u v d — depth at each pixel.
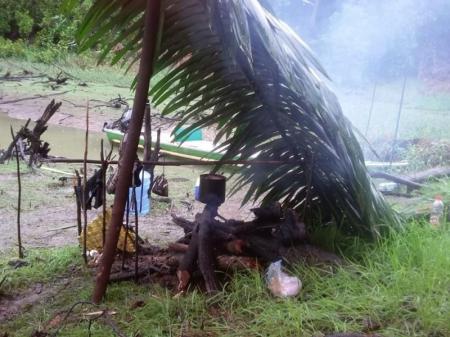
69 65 23.92
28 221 6.86
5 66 23.98
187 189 8.66
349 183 4.66
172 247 4.52
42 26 29.34
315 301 3.74
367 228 4.82
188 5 3.95
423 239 4.53
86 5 24.91
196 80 4.57
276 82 4.25
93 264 4.93
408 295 3.71
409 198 7.23
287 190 5.16
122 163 3.96
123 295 4.21
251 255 4.33
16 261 5.16
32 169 9.26
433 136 10.83
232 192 5.25
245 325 3.59
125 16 4.32
